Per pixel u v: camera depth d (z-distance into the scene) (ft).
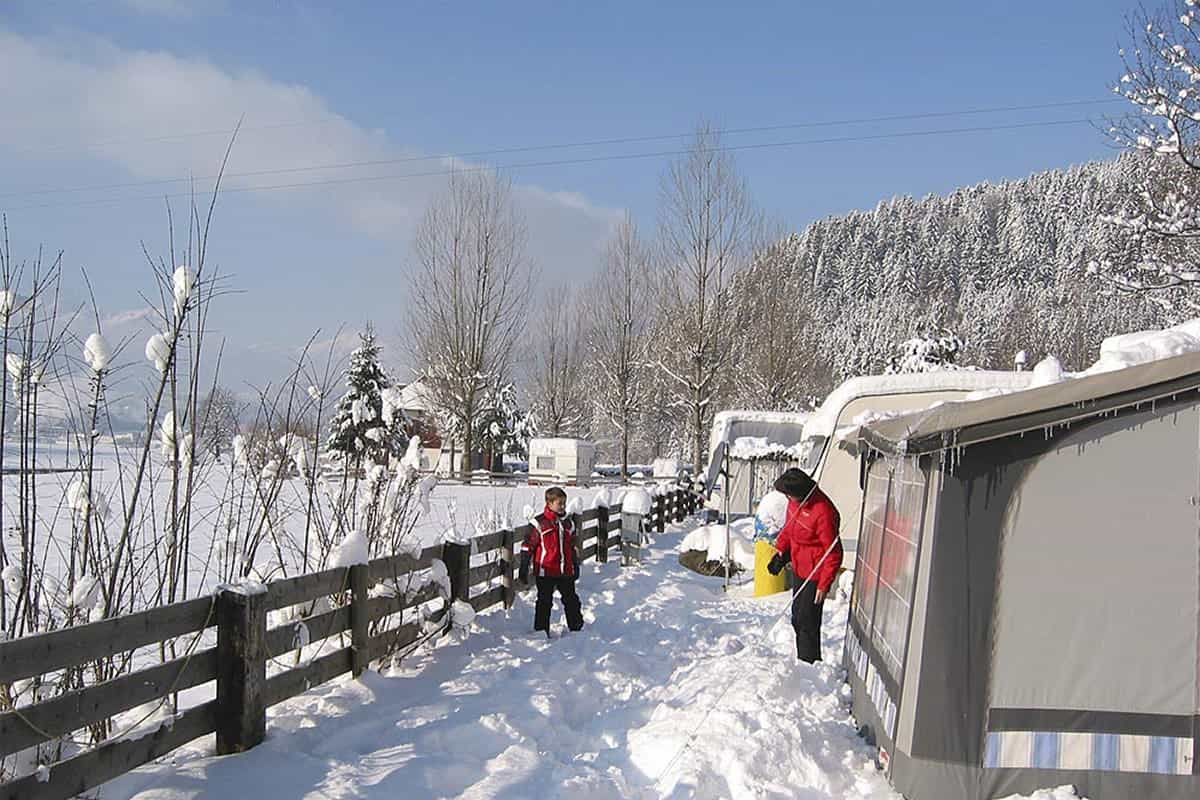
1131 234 54.70
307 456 22.38
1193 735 14.62
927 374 41.68
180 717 14.88
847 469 42.47
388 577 22.26
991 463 15.42
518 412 231.71
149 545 18.43
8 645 11.62
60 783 12.39
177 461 17.16
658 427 230.48
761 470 82.28
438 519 53.26
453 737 17.19
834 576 24.54
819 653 25.09
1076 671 14.96
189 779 14.37
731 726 16.94
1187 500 14.85
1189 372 14.51
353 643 20.30
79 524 16.43
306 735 16.80
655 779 15.83
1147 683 14.79
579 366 203.10
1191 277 53.06
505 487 142.31
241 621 15.78
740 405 144.36
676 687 21.53
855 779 16.62
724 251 127.44
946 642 15.34
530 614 31.14
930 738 15.30
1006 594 15.23
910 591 16.42
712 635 29.30
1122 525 14.99
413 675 21.52
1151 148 50.70
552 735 18.20
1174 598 14.83
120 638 13.53
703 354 127.65
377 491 24.17
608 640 27.73
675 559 53.31
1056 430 15.17
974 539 15.38
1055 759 14.89
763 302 143.33
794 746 16.70
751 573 47.16
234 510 22.25
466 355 152.46
